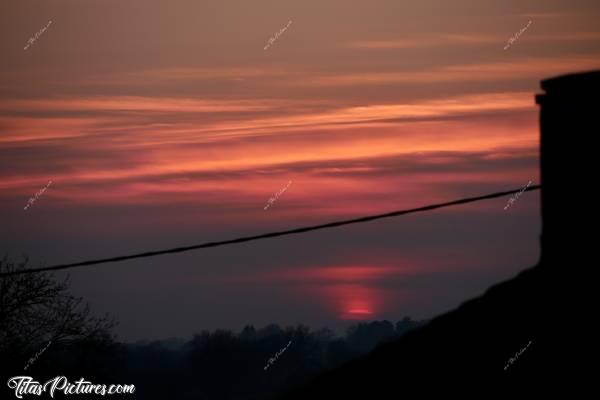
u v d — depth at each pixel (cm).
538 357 2342
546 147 2483
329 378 2616
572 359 2298
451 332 2580
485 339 2470
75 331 7600
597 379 2230
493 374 2339
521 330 2441
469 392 2316
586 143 2412
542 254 2503
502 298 2614
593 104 2408
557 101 2458
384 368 2552
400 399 2388
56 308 7606
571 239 2431
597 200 2388
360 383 2514
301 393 2609
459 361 2438
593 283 2373
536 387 2261
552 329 2392
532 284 2577
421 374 2439
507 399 2256
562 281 2436
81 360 7625
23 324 7550
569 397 2211
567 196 2439
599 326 2319
